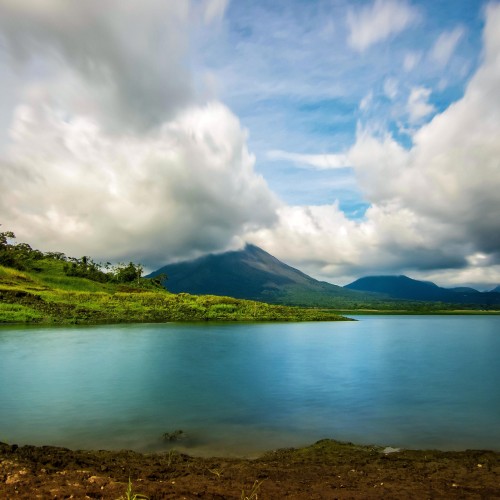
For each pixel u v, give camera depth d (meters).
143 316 102.69
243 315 123.38
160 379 33.12
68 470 12.27
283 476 12.79
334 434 19.31
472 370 40.09
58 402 24.92
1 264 150.00
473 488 11.47
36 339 60.06
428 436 19.02
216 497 10.33
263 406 24.52
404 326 127.25
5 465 11.95
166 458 15.23
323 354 52.12
